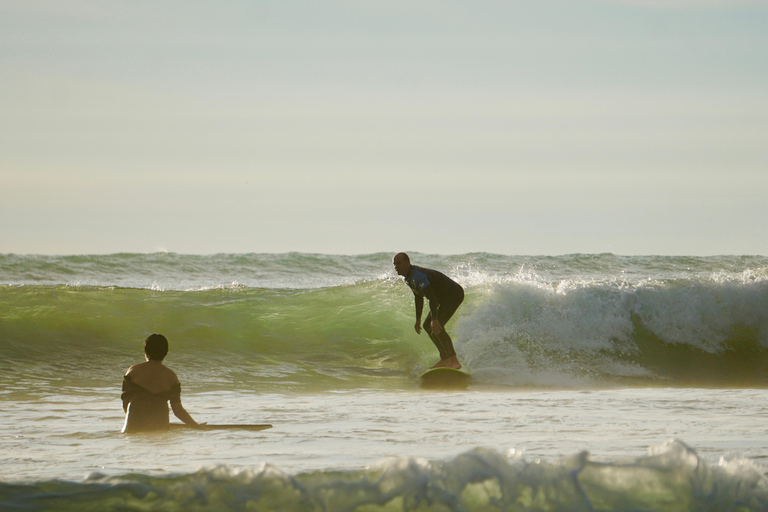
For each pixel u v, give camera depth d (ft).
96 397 34.83
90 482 11.18
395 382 44.75
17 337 47.26
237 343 50.60
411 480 10.68
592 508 10.42
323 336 52.85
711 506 10.55
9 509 10.29
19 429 24.48
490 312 54.44
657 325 57.16
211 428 24.27
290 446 19.92
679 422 25.00
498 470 10.89
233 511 10.61
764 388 46.85
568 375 48.57
